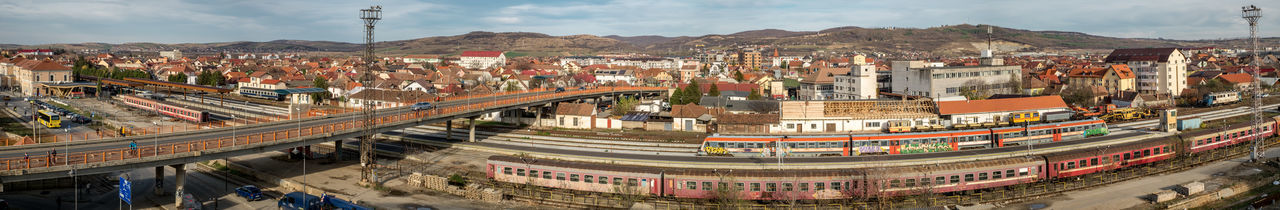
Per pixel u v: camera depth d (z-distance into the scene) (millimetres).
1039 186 86500
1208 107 177875
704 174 79938
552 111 177000
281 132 92438
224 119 153000
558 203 80688
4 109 175750
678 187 80625
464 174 97250
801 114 131375
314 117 119188
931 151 106062
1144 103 168125
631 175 82125
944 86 177500
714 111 150250
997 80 189500
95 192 86188
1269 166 100000
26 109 175875
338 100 199125
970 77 183250
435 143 124500
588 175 84188
